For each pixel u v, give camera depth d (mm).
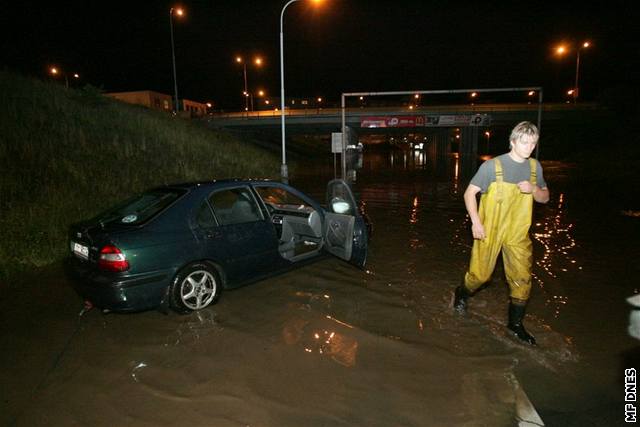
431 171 29359
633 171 23344
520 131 3291
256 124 42281
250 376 3096
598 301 4430
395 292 4758
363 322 3979
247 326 3928
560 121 38719
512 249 3518
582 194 14383
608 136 37344
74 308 4461
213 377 3092
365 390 2898
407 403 2746
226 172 17766
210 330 3855
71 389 2984
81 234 4020
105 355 3443
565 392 2846
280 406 2738
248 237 4586
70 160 10289
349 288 4910
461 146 39344
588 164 31062
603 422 2539
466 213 10578
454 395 2826
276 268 4945
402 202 12875
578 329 3770
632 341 3543
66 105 14828
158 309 3984
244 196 4836
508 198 3457
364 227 5223
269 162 27656
